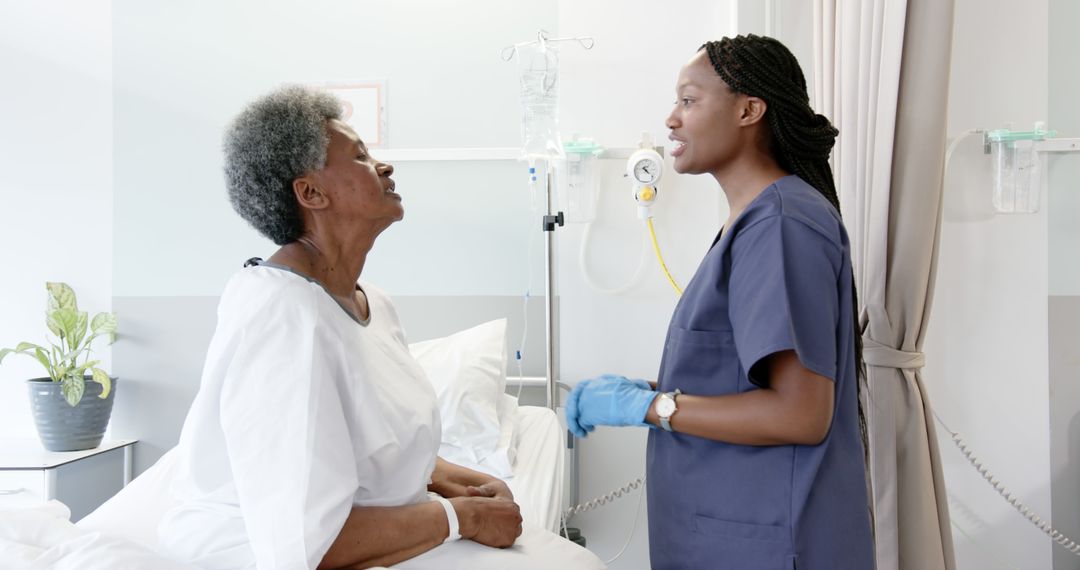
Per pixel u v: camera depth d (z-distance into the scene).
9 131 2.50
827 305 1.04
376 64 2.45
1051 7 2.25
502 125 2.44
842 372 1.10
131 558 0.77
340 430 0.90
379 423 0.97
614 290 2.42
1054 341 2.30
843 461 1.09
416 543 1.00
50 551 0.77
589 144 2.23
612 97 2.42
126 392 2.50
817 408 1.00
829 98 1.89
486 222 2.46
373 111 2.45
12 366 2.52
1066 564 2.30
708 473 1.13
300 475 0.85
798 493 1.05
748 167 1.20
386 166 1.13
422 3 2.44
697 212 2.41
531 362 2.46
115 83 2.48
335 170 1.04
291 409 0.87
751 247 1.08
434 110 2.45
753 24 2.24
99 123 2.49
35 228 2.51
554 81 2.24
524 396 2.46
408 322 2.47
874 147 1.61
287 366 0.90
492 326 2.17
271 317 0.92
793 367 1.01
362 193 1.05
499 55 2.44
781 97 1.15
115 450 2.44
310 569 0.83
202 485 0.98
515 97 2.43
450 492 1.26
